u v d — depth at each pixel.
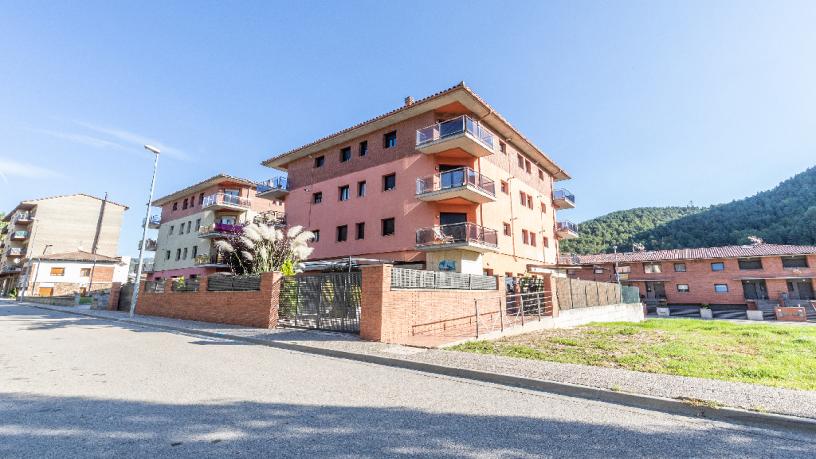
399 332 9.88
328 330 11.33
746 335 10.83
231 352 8.33
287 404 4.47
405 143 22.16
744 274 34.88
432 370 6.54
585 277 42.66
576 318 16.34
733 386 5.01
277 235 18.84
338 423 3.83
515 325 11.96
